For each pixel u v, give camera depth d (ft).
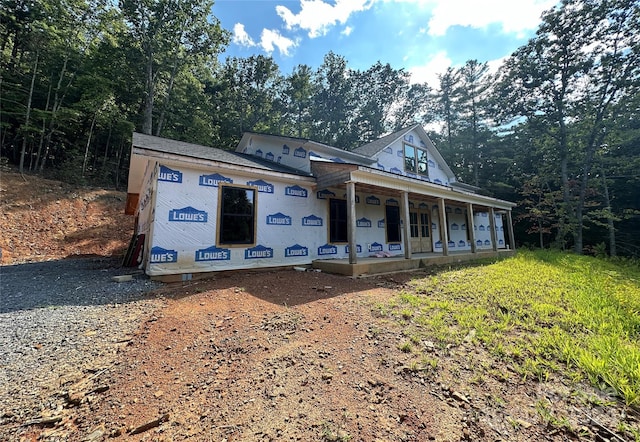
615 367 8.09
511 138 76.07
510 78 67.31
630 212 55.98
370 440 5.54
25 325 11.25
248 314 12.45
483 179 81.66
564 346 9.50
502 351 9.23
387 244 35.12
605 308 14.06
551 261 34.96
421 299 15.40
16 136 56.39
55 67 59.93
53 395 6.97
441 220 31.94
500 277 22.09
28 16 56.29
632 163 54.44
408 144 42.39
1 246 32.55
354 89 105.40
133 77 66.23
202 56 71.26
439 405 6.65
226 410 6.40
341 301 14.74
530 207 69.41
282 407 6.51
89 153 66.28
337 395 6.95
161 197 19.12
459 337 10.35
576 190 61.31
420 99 100.58
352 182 23.30
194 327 10.98
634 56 51.21
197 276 20.13
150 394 6.98
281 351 9.14
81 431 5.83
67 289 16.94
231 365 8.31
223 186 21.97
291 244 25.80
